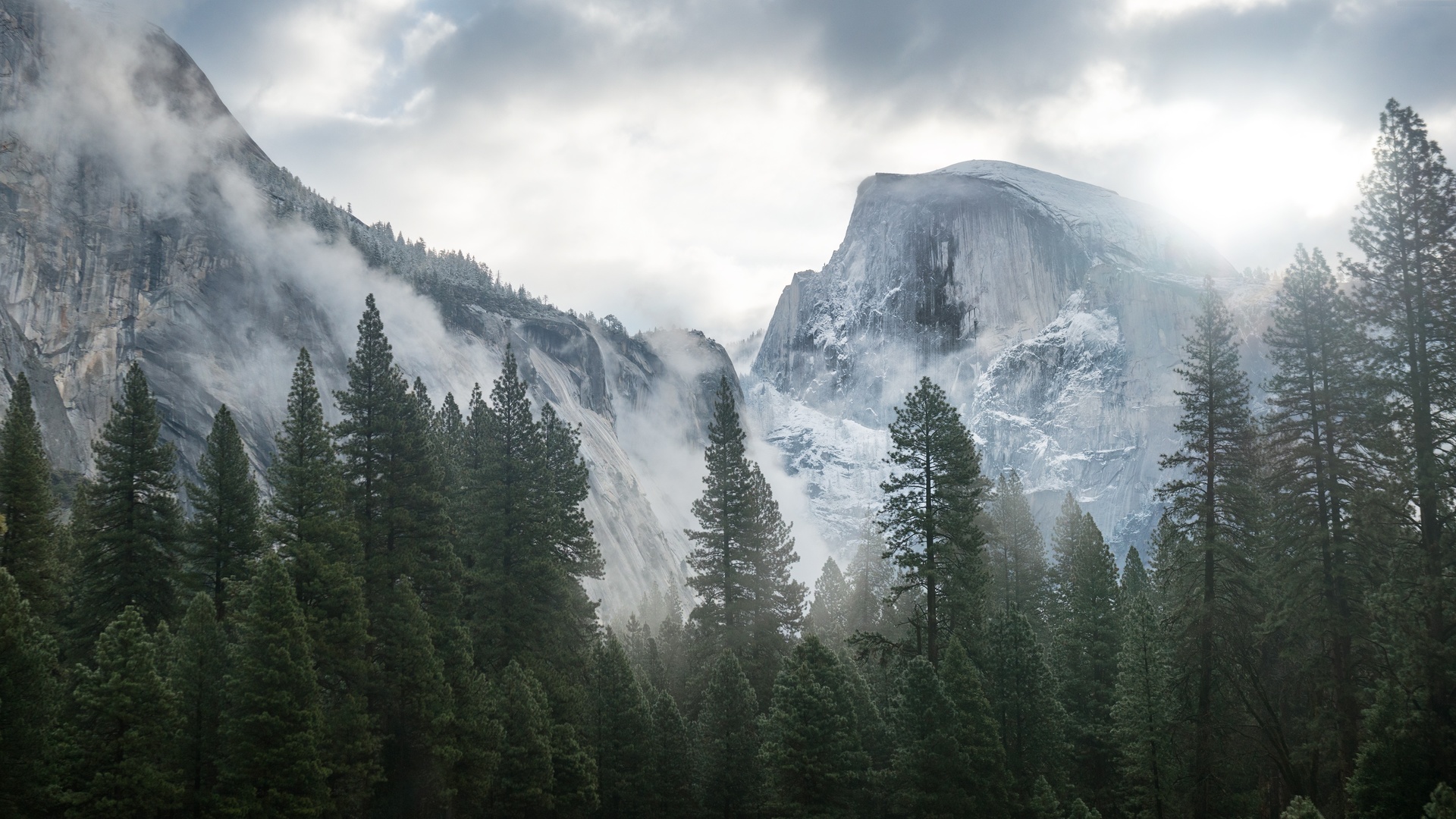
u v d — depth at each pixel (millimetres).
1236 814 41531
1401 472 36000
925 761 41812
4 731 33312
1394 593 33844
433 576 46969
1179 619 42031
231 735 37031
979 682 43844
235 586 42469
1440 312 35500
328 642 40750
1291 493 39594
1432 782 32375
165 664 39750
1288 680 45031
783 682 45875
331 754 39406
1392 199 36906
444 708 42938
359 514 47156
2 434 46906
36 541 45188
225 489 46812
